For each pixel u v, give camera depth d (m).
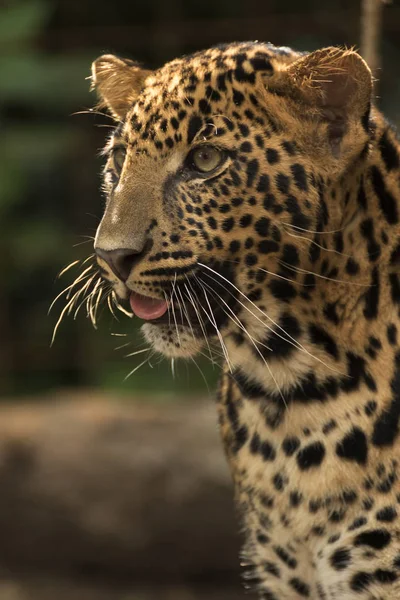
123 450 14.64
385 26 18.88
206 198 6.66
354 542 7.00
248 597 14.45
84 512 14.59
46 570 14.91
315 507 7.11
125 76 7.71
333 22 19.62
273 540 7.46
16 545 14.84
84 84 18.30
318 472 7.08
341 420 7.02
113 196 6.79
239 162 6.63
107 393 18.17
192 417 14.98
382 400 6.95
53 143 18.92
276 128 6.68
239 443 7.53
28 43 19.09
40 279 20.30
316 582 7.38
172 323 7.01
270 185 6.64
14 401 19.34
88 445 14.71
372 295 7.00
